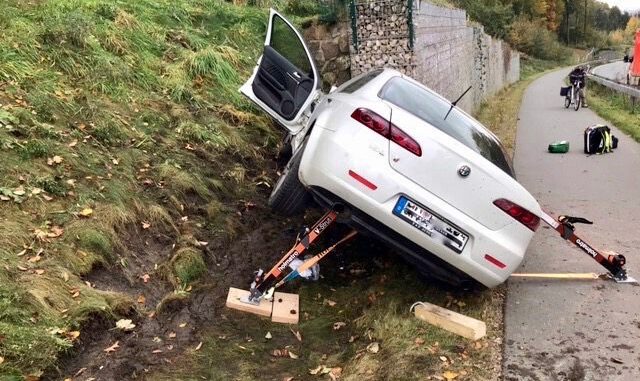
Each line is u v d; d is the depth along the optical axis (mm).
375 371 3576
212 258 5008
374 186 4012
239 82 8938
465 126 4801
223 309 4301
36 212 4473
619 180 8703
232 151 7133
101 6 8758
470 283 4531
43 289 3752
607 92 23359
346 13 9688
